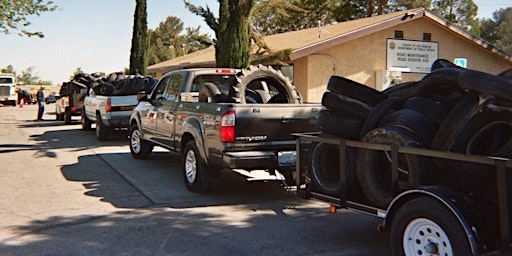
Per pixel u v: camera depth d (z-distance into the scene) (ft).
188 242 17.46
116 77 56.85
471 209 12.47
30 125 68.64
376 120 15.79
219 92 25.61
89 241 17.58
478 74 13.24
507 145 12.74
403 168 14.40
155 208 22.27
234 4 41.68
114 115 45.80
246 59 42.34
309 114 23.71
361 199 16.37
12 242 17.46
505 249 11.97
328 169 17.71
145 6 73.00
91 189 26.20
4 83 136.26
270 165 22.56
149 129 32.14
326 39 52.08
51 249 16.71
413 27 58.59
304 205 22.79
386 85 56.49
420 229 13.38
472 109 13.35
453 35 60.85
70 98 68.08
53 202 23.35
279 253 16.22
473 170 12.76
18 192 25.43
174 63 86.74
